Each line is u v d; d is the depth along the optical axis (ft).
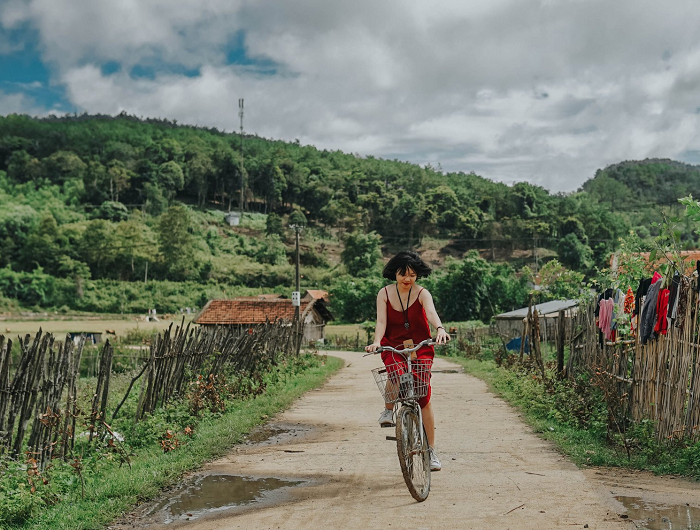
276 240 537.65
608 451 23.39
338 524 15.81
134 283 447.01
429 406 19.20
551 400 33.30
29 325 268.41
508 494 18.07
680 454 20.94
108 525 16.72
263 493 19.17
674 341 22.38
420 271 18.45
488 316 270.87
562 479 19.74
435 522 15.70
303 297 245.24
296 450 25.58
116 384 55.57
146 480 20.34
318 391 49.32
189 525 16.34
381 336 18.47
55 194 627.87
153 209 613.52
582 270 470.39
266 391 43.34
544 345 81.10
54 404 23.00
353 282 287.28
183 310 406.82
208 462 23.70
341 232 600.80
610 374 27.45
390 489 19.08
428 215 599.16
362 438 27.91
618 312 29.63
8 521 17.17
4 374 20.98
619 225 525.34
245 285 465.88
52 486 19.67
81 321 310.65
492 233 549.54
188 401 31.78
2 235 485.56
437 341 17.85
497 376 55.01
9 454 21.21
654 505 16.71
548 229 538.88
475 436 28.02
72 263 448.65
